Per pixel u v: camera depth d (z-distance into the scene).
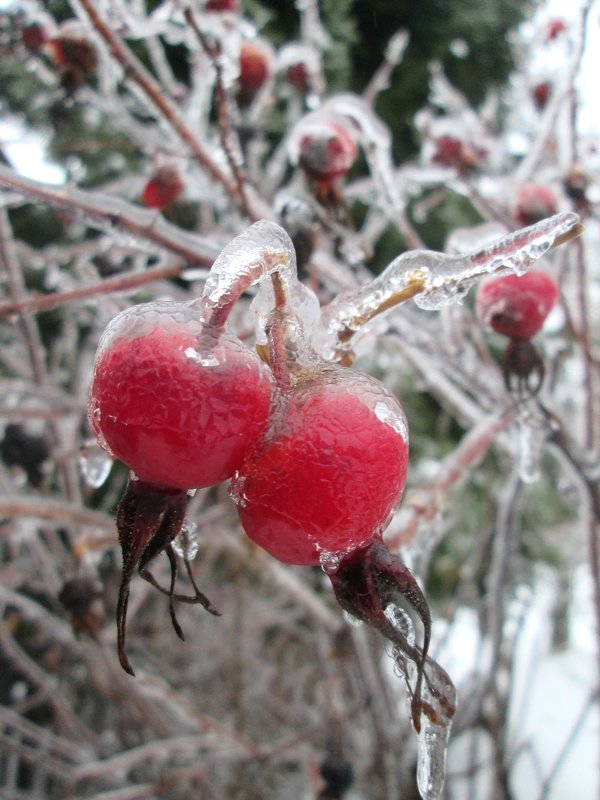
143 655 0.39
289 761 0.37
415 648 0.09
